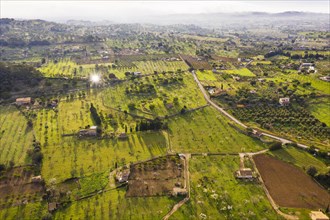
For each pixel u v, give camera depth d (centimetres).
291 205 12131
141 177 14012
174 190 12938
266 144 17012
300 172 14338
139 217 11606
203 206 12131
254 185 13438
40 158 15438
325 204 12175
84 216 11738
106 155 15888
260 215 11575
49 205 12338
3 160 15462
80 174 14288
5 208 12269
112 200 12544
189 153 16175
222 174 14262
